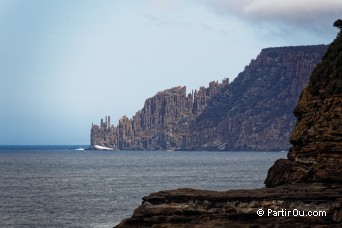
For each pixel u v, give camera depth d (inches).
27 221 5383.9
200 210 2955.2
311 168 3257.9
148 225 2979.8
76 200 7175.2
